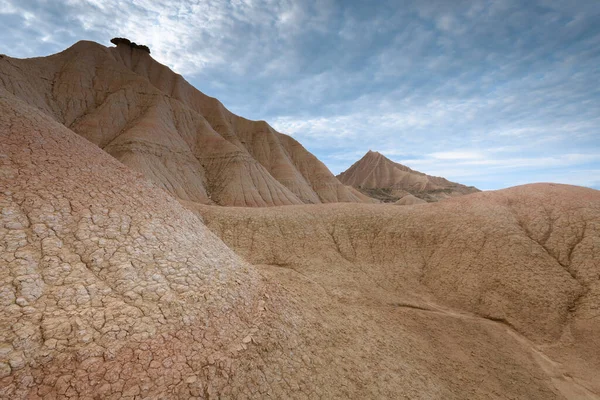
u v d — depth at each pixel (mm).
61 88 59750
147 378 5289
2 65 51531
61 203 7770
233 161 63562
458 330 14227
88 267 6828
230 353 6680
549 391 10688
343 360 9180
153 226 9320
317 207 28281
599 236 17203
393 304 16281
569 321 14172
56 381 4633
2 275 5590
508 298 16000
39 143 9078
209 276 8906
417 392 9117
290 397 6770
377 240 23422
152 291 7156
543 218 20266
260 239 22719
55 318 5430
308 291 14312
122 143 50594
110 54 75562
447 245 21172
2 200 6785
